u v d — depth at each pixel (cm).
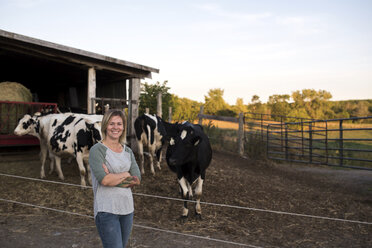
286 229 461
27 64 1074
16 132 688
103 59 858
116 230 218
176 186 662
